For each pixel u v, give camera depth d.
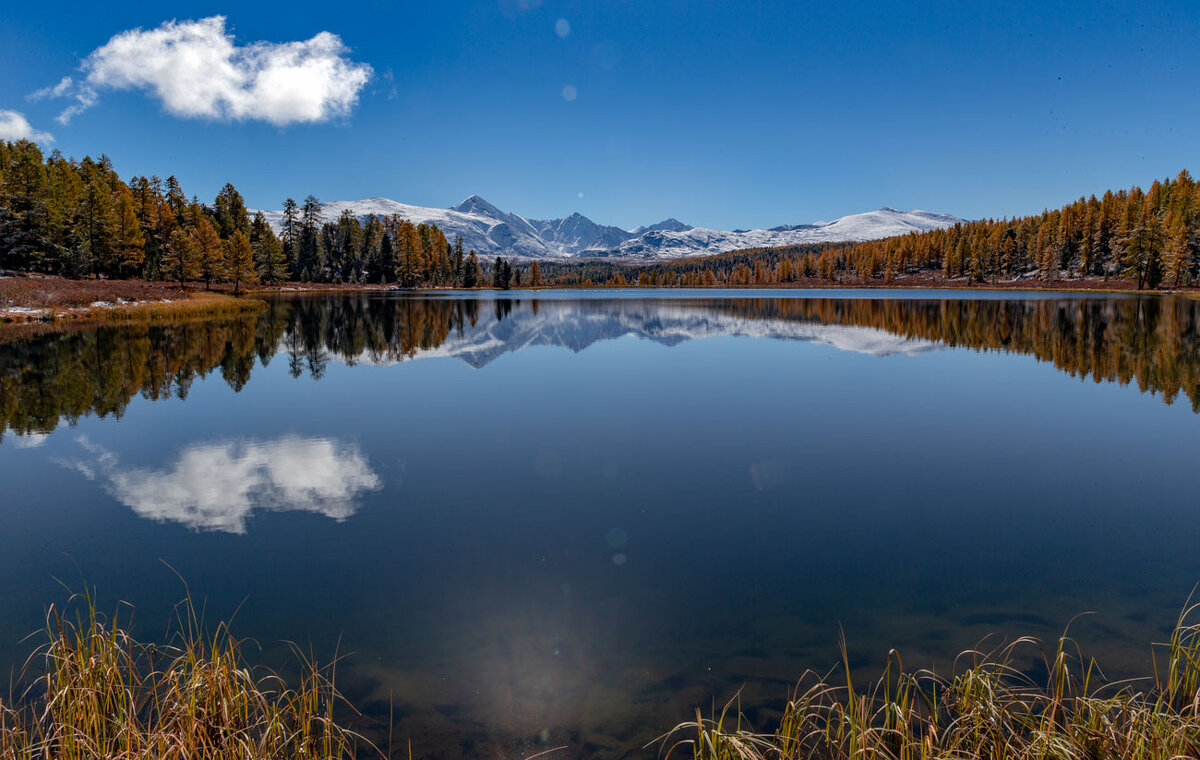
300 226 125.62
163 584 7.62
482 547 8.67
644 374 24.20
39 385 21.69
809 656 5.96
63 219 73.94
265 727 4.82
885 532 9.11
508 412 17.59
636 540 8.87
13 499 10.76
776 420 16.41
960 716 4.61
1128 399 18.91
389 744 4.79
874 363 26.80
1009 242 138.88
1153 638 6.15
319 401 19.31
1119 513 9.85
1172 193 105.19
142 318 46.75
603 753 4.69
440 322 50.03
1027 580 7.52
